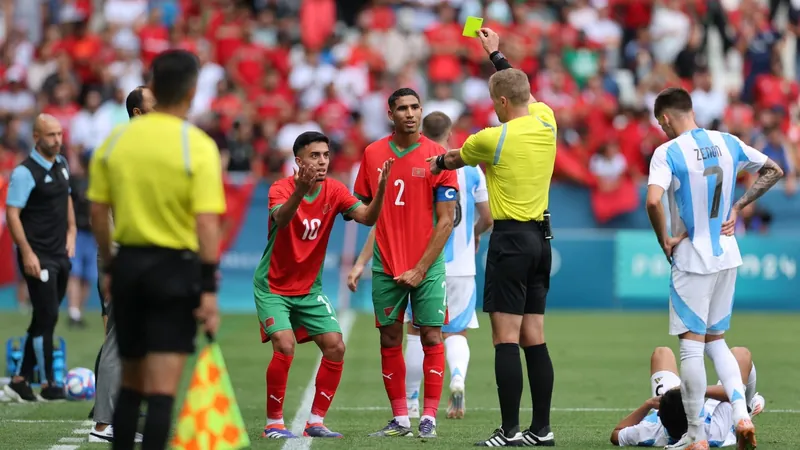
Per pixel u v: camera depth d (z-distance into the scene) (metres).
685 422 22.94
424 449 23.20
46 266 32.00
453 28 76.19
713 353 23.41
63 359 33.12
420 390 35.47
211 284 17.91
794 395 33.47
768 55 76.62
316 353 43.44
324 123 69.31
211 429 19.95
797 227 63.59
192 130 18.30
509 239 23.34
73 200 33.25
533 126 23.55
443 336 30.97
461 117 59.53
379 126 72.25
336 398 32.59
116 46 76.56
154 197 18.05
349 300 61.56
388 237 25.89
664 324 55.09
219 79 74.12
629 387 35.03
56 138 32.09
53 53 76.75
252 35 78.12
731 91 72.81
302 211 25.16
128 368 18.88
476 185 30.77
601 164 64.00
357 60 75.19
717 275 23.11
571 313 60.91
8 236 61.81
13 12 85.06
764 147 65.31
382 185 24.78
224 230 61.56
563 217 64.12
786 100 75.50
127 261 18.12
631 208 63.88
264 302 25.28
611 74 78.19
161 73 18.45
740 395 22.77
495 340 23.67
